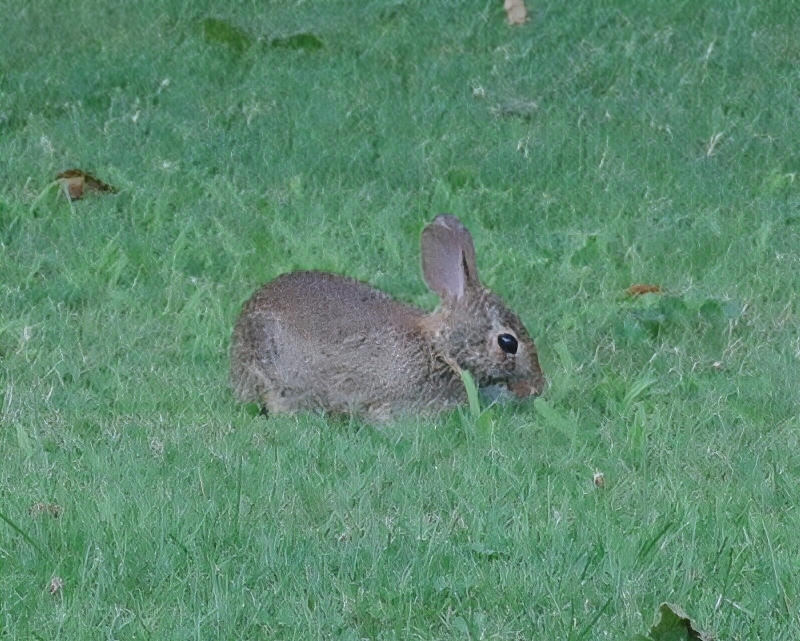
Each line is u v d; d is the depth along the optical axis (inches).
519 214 568.4
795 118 655.1
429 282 404.5
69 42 756.6
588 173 605.0
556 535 314.8
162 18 786.2
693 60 714.2
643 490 344.2
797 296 482.3
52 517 324.5
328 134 645.3
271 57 735.1
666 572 300.2
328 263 514.3
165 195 574.9
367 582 297.7
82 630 276.5
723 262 512.1
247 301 431.8
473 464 359.3
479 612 287.1
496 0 786.2
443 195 577.6
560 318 473.1
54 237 540.4
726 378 422.6
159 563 304.2
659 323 462.0
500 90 691.4
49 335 450.9
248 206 573.3
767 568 301.3
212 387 420.2
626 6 769.6
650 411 402.9
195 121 660.7
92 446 370.9
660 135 637.9
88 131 652.1
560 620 279.3
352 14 788.6
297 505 336.8
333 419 407.2
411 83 704.4
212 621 281.4
